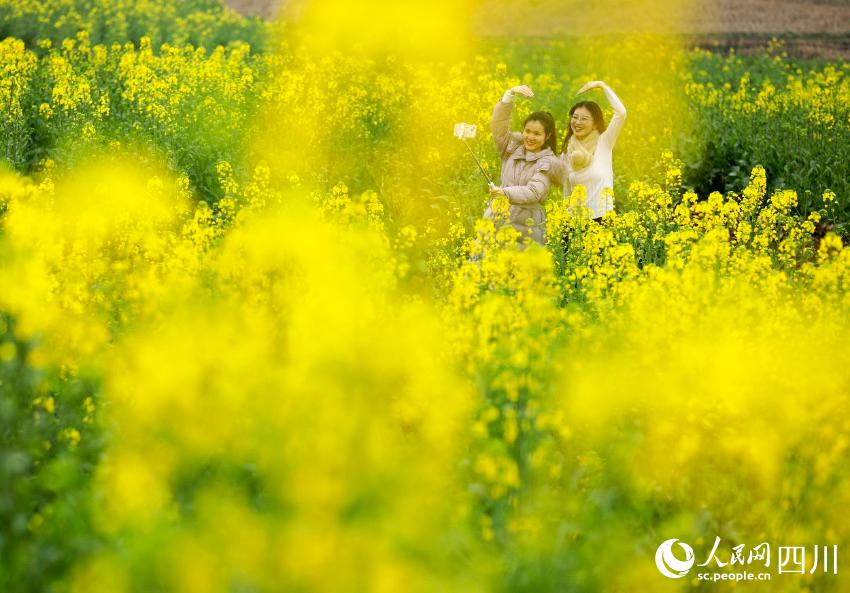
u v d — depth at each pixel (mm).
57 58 52188
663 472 16547
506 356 16500
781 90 61219
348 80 59156
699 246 24469
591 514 14359
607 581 13961
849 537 15859
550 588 12922
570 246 28703
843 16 105438
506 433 15219
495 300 18547
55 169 37594
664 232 31938
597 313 22625
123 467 14039
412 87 56750
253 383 16203
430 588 12234
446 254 29297
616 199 41500
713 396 17328
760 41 98250
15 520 13398
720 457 16797
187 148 41156
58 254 22984
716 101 57281
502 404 16172
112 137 42344
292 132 45750
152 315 20234
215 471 15047
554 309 19703
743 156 45719
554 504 14500
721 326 20203
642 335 19844
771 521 15609
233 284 22156
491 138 45969
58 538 13375
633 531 15461
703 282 21984
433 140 48188
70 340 18938
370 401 16469
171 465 14844
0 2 83812
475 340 18984
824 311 21984
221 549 12211
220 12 111438
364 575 12047
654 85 65625
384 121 50688
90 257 24562
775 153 45812
